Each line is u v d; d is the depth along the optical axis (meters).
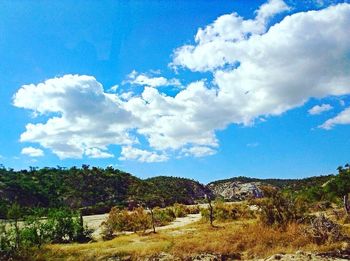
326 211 40.59
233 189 156.88
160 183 162.88
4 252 27.20
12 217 32.88
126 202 112.25
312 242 25.03
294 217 30.05
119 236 38.12
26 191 113.19
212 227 37.19
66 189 127.19
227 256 23.77
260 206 31.66
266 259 22.05
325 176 95.12
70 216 39.62
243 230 28.94
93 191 130.75
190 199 147.88
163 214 54.84
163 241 28.38
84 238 39.16
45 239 35.19
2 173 125.31
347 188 51.09
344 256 22.42
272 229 27.94
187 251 24.81
